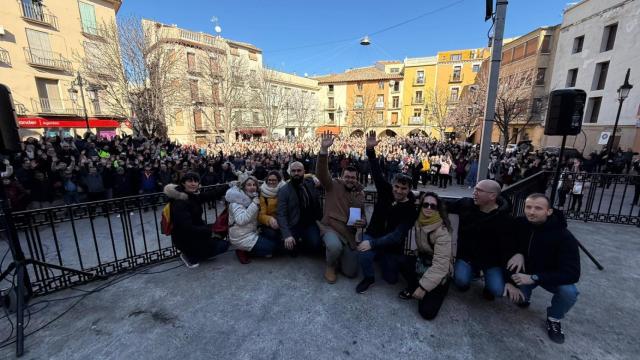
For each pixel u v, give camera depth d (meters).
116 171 7.22
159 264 3.60
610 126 17.98
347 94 49.44
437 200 2.70
